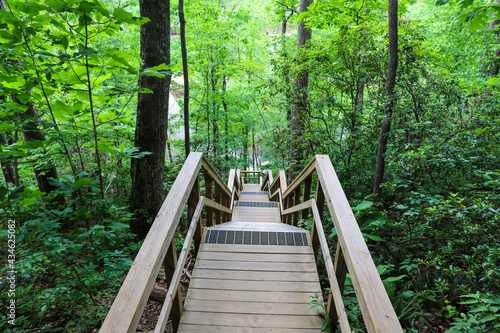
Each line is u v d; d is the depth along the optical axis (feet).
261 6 50.93
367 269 4.32
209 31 32.42
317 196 8.48
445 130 13.37
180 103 45.24
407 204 13.52
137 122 14.43
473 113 14.48
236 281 7.94
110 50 7.59
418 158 11.64
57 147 12.37
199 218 9.04
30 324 8.06
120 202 16.22
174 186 6.91
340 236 5.35
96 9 6.83
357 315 7.34
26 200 7.63
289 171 26.96
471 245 10.51
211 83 39.68
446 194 13.01
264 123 57.06
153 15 13.29
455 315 8.09
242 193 36.50
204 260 8.82
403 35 16.60
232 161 44.16
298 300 7.30
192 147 36.09
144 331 8.32
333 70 19.63
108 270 8.38
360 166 19.03
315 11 22.86
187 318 6.73
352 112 19.80
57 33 7.63
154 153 14.52
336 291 5.54
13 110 8.24
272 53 30.32
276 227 12.53
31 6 6.56
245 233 10.31
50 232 8.11
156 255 4.61
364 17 23.57
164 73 8.57
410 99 15.69
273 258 8.95
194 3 32.17
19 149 7.90
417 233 11.37
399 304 8.25
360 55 17.69
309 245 9.64
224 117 41.42
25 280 9.23
